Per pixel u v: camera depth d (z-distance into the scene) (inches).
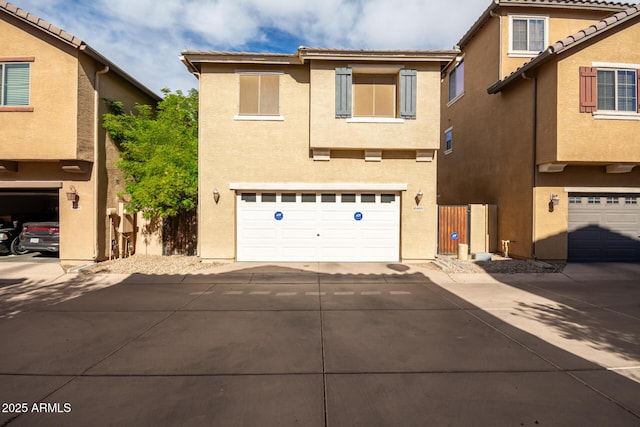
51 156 403.9
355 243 442.9
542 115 417.1
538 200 430.0
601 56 395.2
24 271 390.3
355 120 416.8
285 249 440.5
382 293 314.5
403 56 407.5
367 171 434.6
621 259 439.8
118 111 474.3
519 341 203.6
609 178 433.7
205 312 259.4
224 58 415.8
